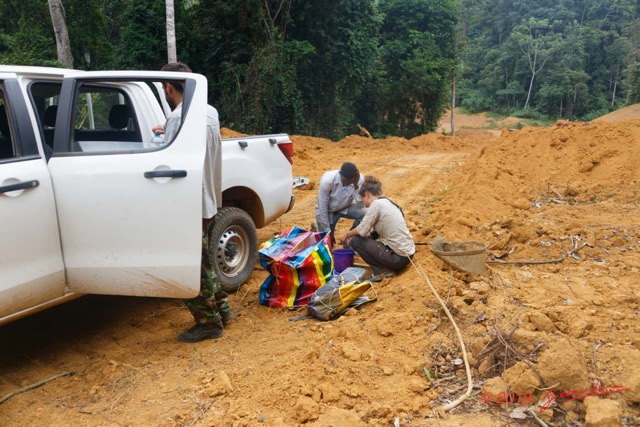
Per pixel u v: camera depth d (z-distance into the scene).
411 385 3.11
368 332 3.76
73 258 3.49
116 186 3.45
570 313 3.56
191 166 3.51
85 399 3.22
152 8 22.55
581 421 2.75
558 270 4.62
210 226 4.20
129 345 3.95
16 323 4.29
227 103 23.14
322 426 2.75
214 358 3.67
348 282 4.43
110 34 28.89
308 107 26.45
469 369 3.24
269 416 2.90
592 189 7.18
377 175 11.51
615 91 74.31
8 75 3.42
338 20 25.06
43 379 3.46
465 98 83.12
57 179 3.43
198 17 23.31
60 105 3.55
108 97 4.63
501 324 3.62
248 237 5.00
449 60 36.53
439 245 4.70
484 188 7.37
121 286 3.55
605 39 76.56
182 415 2.97
